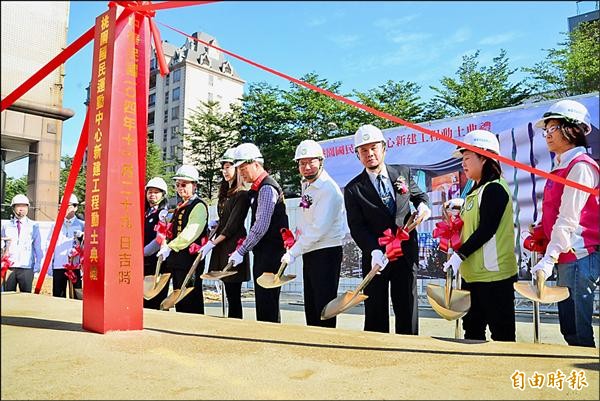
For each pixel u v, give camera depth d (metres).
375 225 3.17
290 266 7.75
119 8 2.21
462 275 2.88
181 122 37.56
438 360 1.77
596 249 2.49
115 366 1.61
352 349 1.94
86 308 2.21
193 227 4.17
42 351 1.79
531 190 5.20
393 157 6.16
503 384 1.45
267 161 20.02
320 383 1.45
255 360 1.71
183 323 2.55
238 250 3.61
